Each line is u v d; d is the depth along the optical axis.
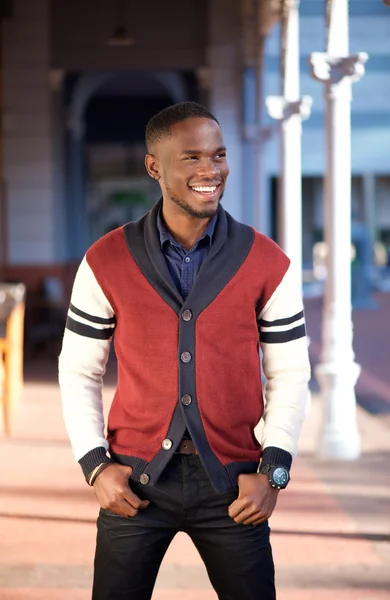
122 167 44.34
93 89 24.52
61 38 16.36
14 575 4.54
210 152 2.31
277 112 8.44
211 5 15.80
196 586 4.36
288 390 2.44
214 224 2.44
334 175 7.16
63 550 4.96
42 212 16.45
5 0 16.05
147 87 30.17
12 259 16.52
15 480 6.61
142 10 16.41
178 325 2.38
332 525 5.44
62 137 18.47
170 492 2.37
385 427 8.51
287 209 8.47
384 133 21.84
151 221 2.45
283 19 8.52
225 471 2.36
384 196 32.59
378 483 6.46
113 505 2.35
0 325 9.69
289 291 2.44
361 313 19.97
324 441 7.21
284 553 4.92
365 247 21.17
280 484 2.34
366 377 11.59
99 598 2.44
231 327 2.39
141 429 2.40
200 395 2.37
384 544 5.08
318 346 15.24
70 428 2.44
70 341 2.49
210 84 15.84
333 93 7.09
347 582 4.46
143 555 2.39
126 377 2.43
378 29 20.00
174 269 2.44
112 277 2.42
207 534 2.41
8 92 16.31
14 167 16.38
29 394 10.54
